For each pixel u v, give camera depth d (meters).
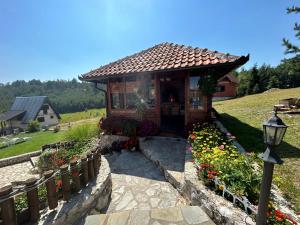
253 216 2.51
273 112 2.13
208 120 7.16
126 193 4.37
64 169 3.15
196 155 4.38
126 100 8.86
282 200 3.08
